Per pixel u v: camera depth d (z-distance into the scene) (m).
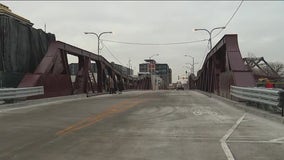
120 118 15.42
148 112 17.92
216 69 33.34
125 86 71.62
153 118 15.30
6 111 18.67
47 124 13.52
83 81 36.97
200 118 15.23
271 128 12.24
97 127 12.71
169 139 10.24
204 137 10.53
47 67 27.64
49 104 23.78
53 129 12.26
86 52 37.91
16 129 12.24
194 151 8.64
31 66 30.52
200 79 58.97
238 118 15.20
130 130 11.96
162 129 12.11
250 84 22.92
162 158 7.96
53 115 16.72
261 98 16.73
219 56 33.38
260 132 11.40
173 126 12.80
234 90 22.56
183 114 16.89
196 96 35.47
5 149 8.96
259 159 7.80
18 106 21.45
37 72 27.11
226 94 26.80
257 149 8.82
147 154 8.35
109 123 13.79
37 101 24.39
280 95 14.12
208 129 12.06
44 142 9.89
